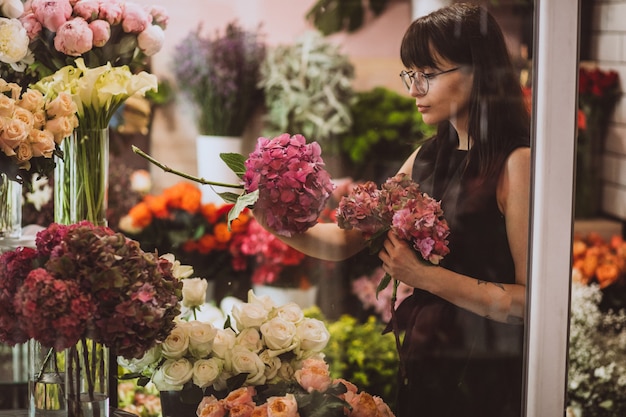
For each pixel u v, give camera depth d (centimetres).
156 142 250
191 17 268
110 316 147
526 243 177
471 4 181
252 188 184
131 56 178
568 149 172
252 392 171
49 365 164
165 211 234
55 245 150
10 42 164
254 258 213
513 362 180
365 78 277
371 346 188
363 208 184
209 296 219
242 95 267
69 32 166
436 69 183
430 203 183
